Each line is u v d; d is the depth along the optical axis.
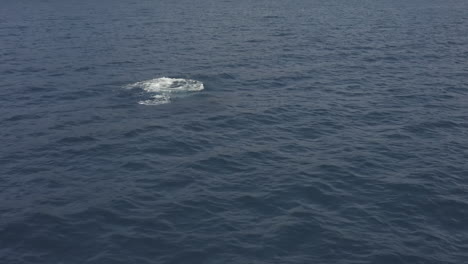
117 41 51.12
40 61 41.25
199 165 20.64
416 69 38.19
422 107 28.64
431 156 21.73
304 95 31.06
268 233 15.50
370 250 14.68
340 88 32.75
